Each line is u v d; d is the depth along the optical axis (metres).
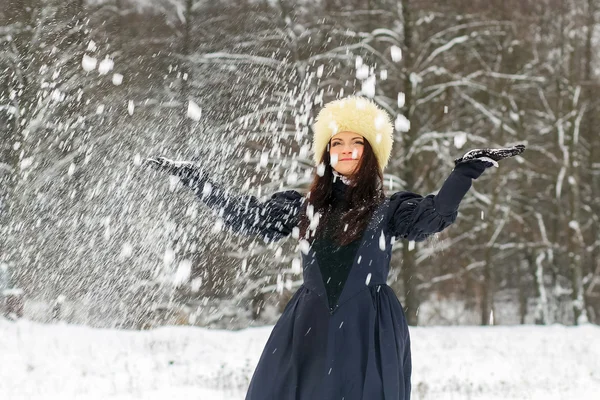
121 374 8.80
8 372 8.53
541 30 21.39
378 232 2.66
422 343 14.27
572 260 22.33
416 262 18.45
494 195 21.70
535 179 24.70
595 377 10.08
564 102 22.72
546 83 21.80
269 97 15.38
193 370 9.61
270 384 2.59
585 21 21.44
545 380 9.74
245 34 17.06
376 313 2.61
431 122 19.41
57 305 11.64
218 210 2.95
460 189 2.42
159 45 15.98
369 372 2.51
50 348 10.30
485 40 19.94
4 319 11.73
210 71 15.33
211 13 17.14
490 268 23.22
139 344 11.42
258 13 17.16
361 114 2.79
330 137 2.87
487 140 19.20
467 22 19.23
